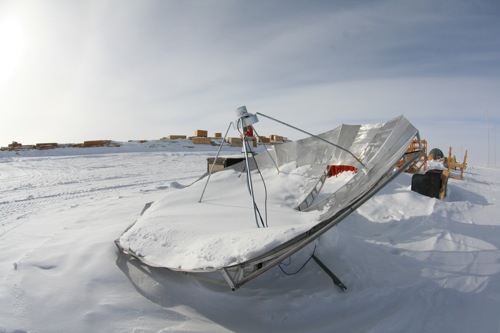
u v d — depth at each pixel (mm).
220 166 8953
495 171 18516
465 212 6027
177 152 24641
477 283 3402
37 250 4141
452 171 15734
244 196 5023
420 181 7172
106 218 6109
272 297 3166
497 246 4441
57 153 23281
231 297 3146
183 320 2842
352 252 3941
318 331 2734
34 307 2912
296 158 5773
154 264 3117
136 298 3086
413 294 3160
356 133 5211
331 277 3406
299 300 3086
